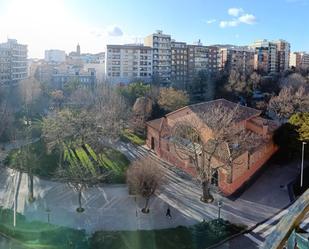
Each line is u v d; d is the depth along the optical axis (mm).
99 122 49281
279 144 48000
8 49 116812
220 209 33844
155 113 62531
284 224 4891
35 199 36094
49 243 27406
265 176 43406
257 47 149500
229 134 36562
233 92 86375
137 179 32938
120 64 115625
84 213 33188
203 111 43969
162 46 119125
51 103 81625
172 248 27281
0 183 40500
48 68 123625
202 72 112688
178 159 45750
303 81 94188
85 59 180750
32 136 55688
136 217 32500
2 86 92812
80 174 34594
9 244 27719
